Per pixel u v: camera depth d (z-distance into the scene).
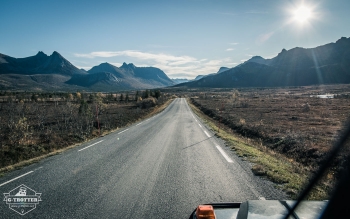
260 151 10.07
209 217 2.41
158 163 7.57
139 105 53.62
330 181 5.80
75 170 6.85
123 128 17.98
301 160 9.70
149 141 11.90
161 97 84.56
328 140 12.55
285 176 5.98
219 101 68.69
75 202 4.56
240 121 21.33
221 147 10.30
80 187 5.41
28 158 9.18
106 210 4.20
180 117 27.25
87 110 26.73
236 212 2.72
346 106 39.16
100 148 10.24
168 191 5.10
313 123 21.59
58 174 6.47
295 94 102.56
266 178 5.95
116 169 6.90
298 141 11.95
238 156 8.54
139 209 4.22
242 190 5.09
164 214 4.01
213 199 4.62
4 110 39.84
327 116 27.11
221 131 16.36
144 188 5.30
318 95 88.12
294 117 25.55
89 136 13.95
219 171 6.62
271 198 4.62
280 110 36.78
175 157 8.41
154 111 39.97
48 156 8.91
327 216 1.91
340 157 7.98
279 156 9.80
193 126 18.70
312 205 2.13
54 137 12.20
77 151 9.69
